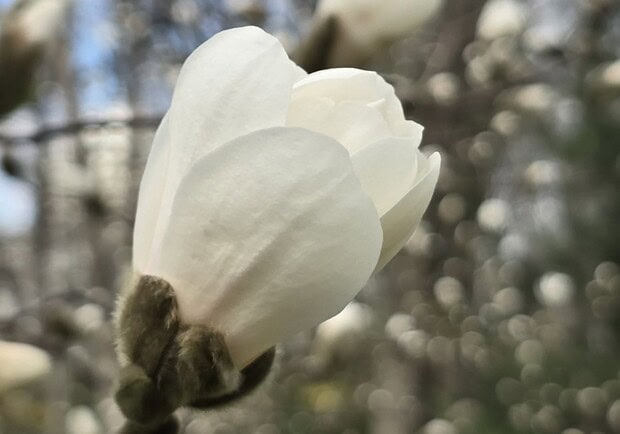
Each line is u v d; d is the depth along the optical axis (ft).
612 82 1.77
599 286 4.36
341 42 0.92
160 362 0.46
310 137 0.41
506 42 1.78
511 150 2.80
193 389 0.46
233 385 0.46
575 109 3.42
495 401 3.66
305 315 0.44
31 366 1.03
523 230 3.69
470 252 2.69
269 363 0.48
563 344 4.08
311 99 0.44
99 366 1.73
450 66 2.16
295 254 0.43
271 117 0.43
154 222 0.47
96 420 1.74
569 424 3.78
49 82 1.87
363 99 0.45
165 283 0.46
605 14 1.79
